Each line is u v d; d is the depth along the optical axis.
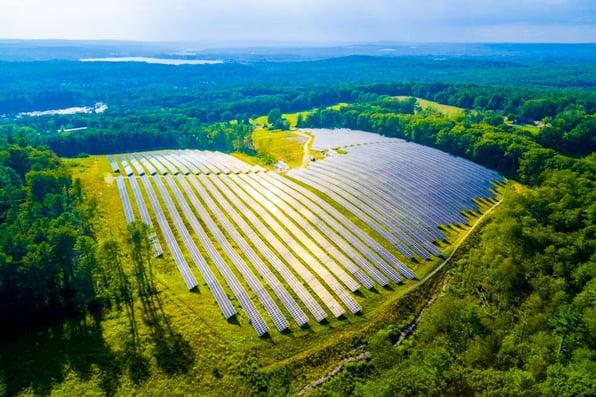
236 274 67.56
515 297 61.22
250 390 46.56
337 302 61.31
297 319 57.41
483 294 64.44
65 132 194.50
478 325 51.00
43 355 50.44
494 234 74.44
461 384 39.81
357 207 90.31
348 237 78.44
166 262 70.44
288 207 92.00
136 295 61.22
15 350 51.22
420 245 77.75
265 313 58.50
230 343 52.78
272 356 51.41
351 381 48.28
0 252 56.19
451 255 75.44
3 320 54.47
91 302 58.97
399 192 98.19
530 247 68.12
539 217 78.19
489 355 47.19
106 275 64.00
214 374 48.34
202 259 71.38
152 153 161.75
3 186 87.00
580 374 36.78
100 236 78.75
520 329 52.31
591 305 50.78
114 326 55.16
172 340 52.91
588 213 74.00
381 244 76.88
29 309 56.22
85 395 45.03
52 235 59.44
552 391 36.44
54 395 44.97
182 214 89.31
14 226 65.75
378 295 63.62
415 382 39.44
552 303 55.38
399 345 54.81
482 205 97.69
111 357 50.00
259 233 81.81
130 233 63.03
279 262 71.00
